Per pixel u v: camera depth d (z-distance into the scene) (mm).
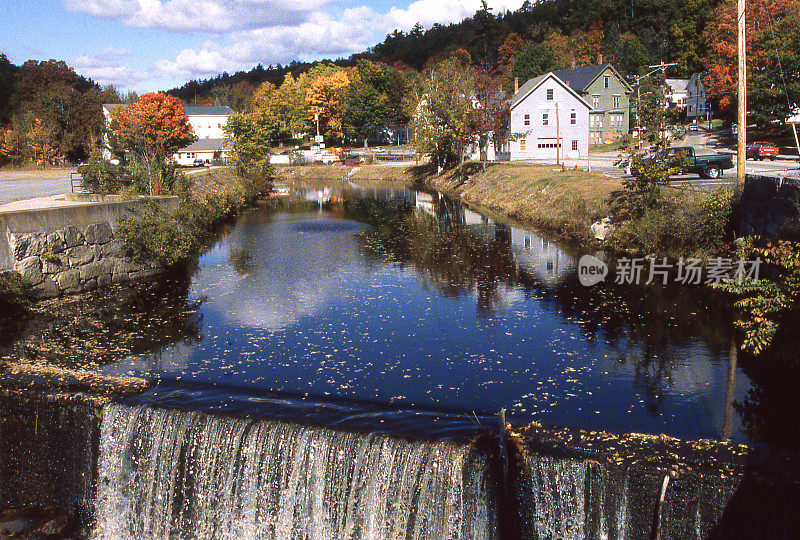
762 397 12180
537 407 11961
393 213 42281
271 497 10609
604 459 9133
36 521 11812
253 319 18328
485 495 9516
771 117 49531
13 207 24125
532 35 114375
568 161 52875
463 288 21328
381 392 12836
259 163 59344
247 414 11273
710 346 15062
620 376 13453
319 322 17953
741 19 21234
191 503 11070
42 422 12172
